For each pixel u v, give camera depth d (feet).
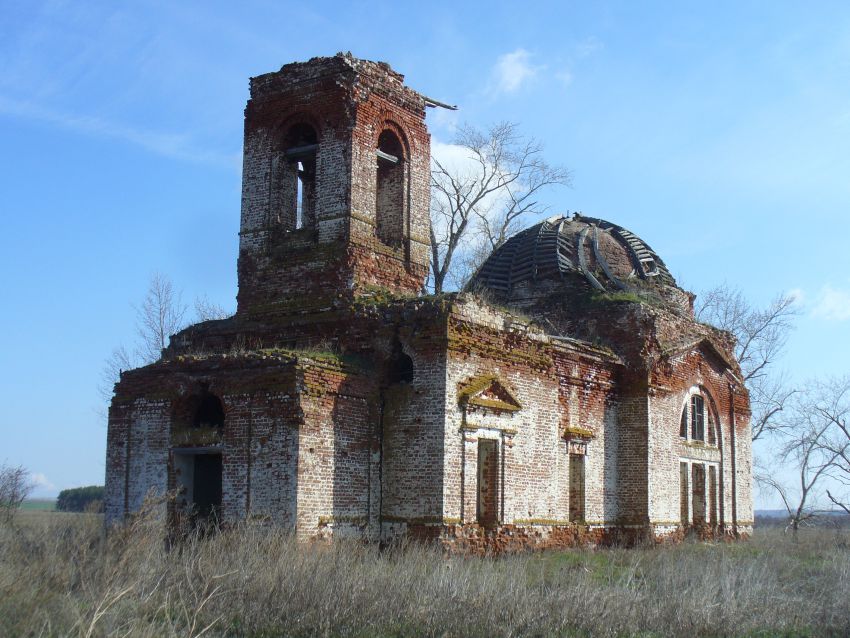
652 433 99.81
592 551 88.28
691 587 58.18
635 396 100.12
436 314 77.00
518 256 117.29
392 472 77.25
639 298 104.53
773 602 58.34
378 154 87.66
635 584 60.18
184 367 77.15
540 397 87.15
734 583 60.34
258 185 88.12
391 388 78.33
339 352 80.64
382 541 76.69
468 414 77.82
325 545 67.72
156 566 51.62
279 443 71.51
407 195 89.66
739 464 117.60
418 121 91.81
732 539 112.78
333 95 85.30
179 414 77.41
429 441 75.92
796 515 146.72
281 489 70.85
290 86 87.45
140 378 79.25
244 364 74.38
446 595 52.06
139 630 43.47
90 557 52.60
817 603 58.90
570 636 49.57
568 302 107.55
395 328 78.48
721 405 115.75
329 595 50.83
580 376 95.09
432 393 76.33
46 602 46.80
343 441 74.69
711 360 114.52
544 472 86.89
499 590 53.42
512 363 83.76
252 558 54.34
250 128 89.20
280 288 85.71
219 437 74.54
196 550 57.31
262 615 49.55
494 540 79.46
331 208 84.23
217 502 76.33
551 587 57.67
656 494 99.50
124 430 79.30
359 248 83.51
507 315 83.92
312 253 84.33
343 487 74.18
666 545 97.14
